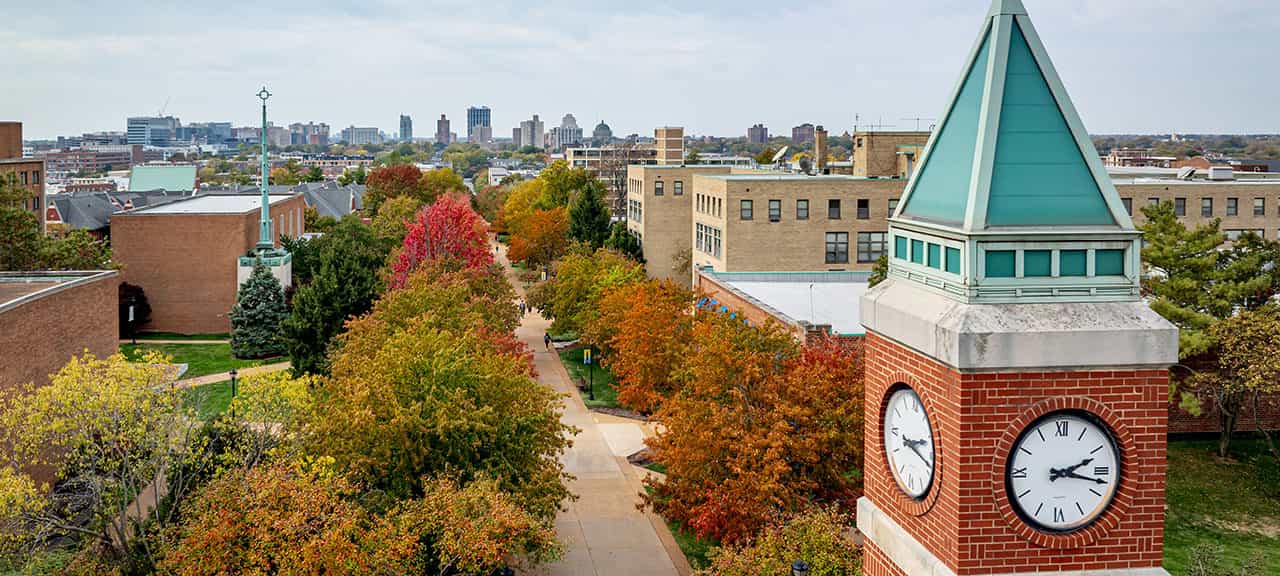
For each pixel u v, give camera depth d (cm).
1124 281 1030
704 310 4253
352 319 5278
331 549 2219
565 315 7031
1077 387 1019
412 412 2917
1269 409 4534
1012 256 1026
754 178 7706
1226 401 4231
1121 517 1028
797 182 7538
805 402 2820
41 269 6462
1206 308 4503
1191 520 3559
